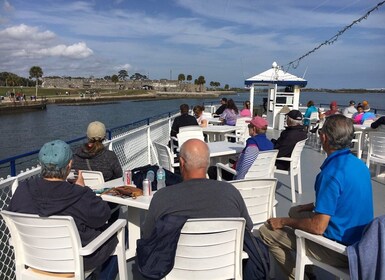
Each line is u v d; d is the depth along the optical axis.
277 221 2.60
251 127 4.27
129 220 3.37
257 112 14.73
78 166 3.57
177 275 2.11
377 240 1.88
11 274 2.92
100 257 2.35
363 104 9.87
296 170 5.14
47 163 2.20
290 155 4.91
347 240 2.21
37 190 2.19
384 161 5.79
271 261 2.95
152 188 3.11
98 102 96.31
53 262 2.19
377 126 6.81
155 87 148.50
